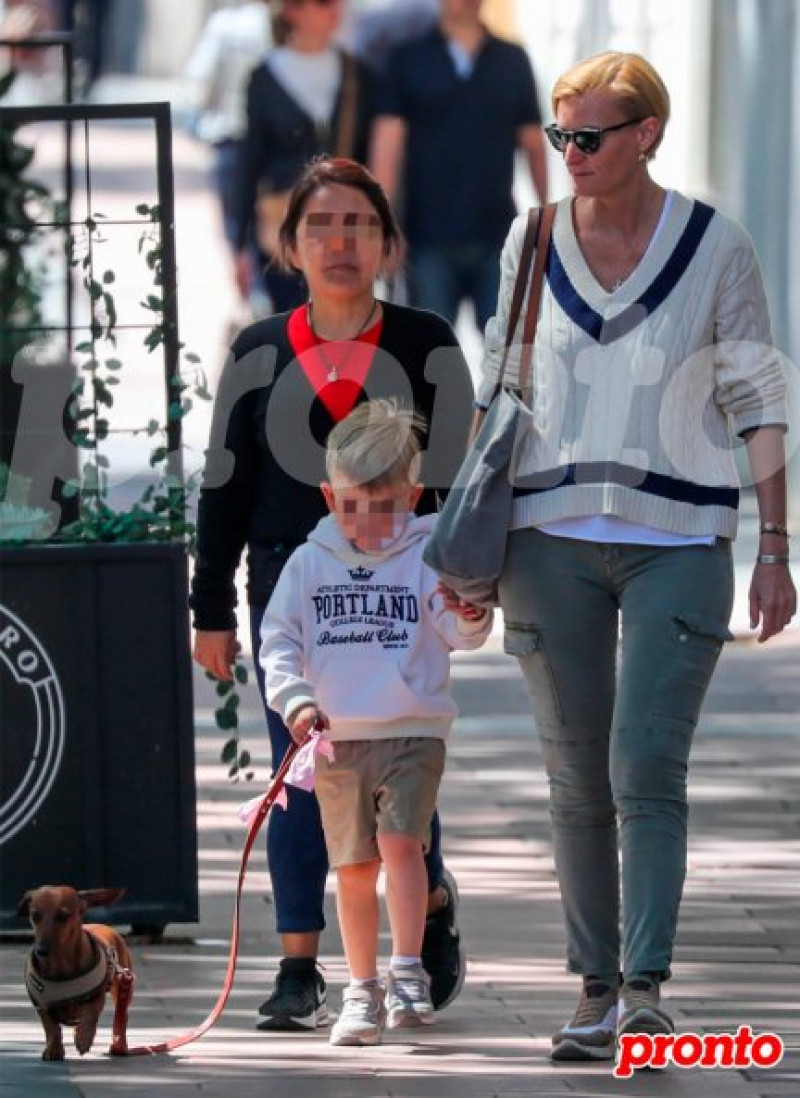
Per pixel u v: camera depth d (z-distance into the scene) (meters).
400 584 20.91
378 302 22.11
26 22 57.84
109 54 126.06
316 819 21.62
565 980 23.12
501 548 20.08
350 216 21.61
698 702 20.02
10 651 24.33
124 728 24.48
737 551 44.00
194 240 85.31
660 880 19.80
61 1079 19.80
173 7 142.00
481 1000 22.42
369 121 46.72
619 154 19.69
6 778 24.39
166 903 24.48
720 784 31.28
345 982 23.02
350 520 20.84
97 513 24.59
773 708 35.59
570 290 20.02
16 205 33.47
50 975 20.06
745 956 23.88
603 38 53.00
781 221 46.72
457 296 47.25
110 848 24.47
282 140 46.84
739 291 19.92
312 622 20.92
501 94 46.44
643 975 19.73
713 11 48.81
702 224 19.95
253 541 22.08
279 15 46.72
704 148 49.06
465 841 28.50
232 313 59.84
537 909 25.75
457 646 20.84
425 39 46.50
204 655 22.80
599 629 20.23
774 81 46.84
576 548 20.05
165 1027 21.59
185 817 24.50
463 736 33.88
